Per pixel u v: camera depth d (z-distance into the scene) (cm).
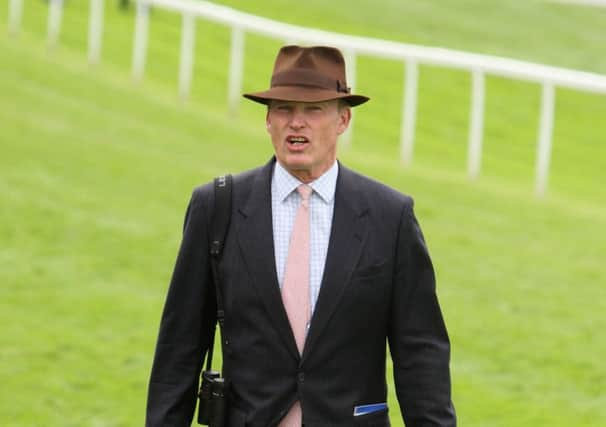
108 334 2358
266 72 5728
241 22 4594
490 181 4150
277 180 987
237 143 4094
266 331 962
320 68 960
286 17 7050
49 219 3061
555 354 2428
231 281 972
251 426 962
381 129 5044
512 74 3925
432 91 6012
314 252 971
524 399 2162
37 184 3325
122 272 2756
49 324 2380
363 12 7675
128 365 2202
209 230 989
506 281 2922
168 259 2880
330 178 984
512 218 3562
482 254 3139
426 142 4956
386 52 4203
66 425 1900
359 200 980
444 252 3117
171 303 1002
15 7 5228
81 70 4822
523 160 4966
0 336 2281
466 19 8081
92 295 2580
